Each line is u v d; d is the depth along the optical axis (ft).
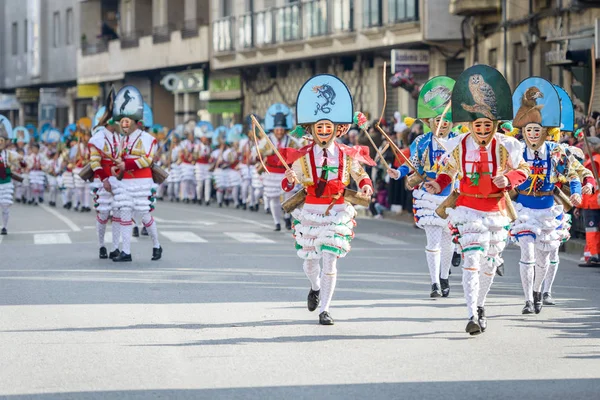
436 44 127.34
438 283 47.65
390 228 89.40
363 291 49.49
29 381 31.04
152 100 206.39
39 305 44.91
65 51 237.66
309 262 40.81
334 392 29.71
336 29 146.10
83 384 30.66
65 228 88.84
